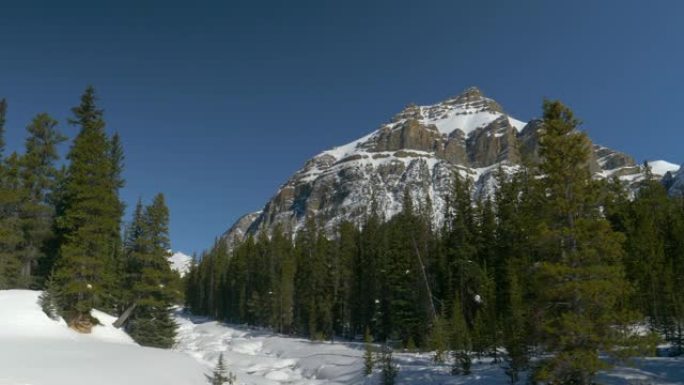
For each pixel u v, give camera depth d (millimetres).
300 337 66625
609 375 20906
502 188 51094
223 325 85812
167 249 43094
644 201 54969
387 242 62250
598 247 18484
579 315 17906
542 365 19109
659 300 35750
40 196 43188
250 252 97500
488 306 37719
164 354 28578
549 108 20562
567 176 19250
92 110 44344
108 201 35781
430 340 40312
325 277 70312
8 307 29719
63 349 24344
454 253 50875
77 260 32625
